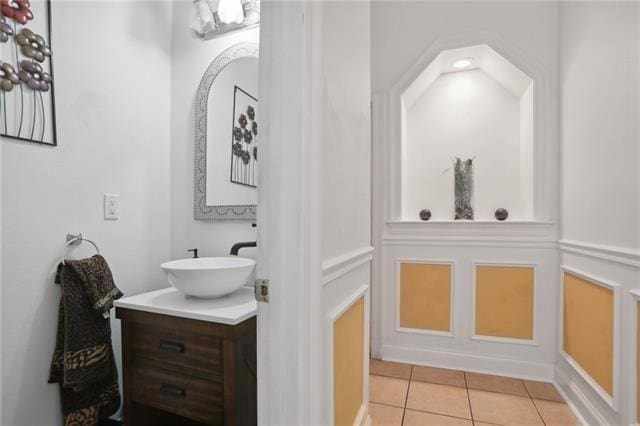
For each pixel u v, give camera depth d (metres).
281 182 0.83
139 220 1.76
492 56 2.20
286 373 0.83
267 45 0.85
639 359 1.28
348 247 1.22
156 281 1.85
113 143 1.62
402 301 2.35
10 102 1.24
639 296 1.26
